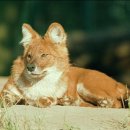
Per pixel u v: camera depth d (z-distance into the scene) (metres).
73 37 39.50
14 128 10.55
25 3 44.22
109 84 13.80
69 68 13.79
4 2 47.94
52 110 12.41
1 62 44.81
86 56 35.75
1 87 16.20
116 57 34.59
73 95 13.66
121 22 47.12
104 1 47.31
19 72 13.23
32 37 13.48
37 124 10.93
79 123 11.08
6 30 47.12
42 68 13.04
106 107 13.52
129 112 12.01
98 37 36.97
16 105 12.99
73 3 48.88
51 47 13.33
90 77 13.83
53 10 47.03
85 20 45.50
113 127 10.85
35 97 13.14
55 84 13.27
